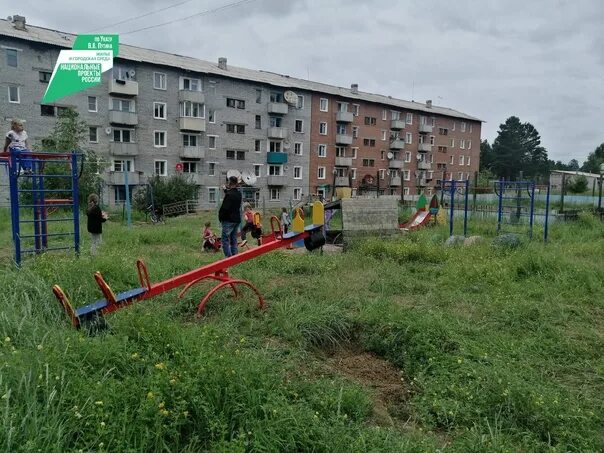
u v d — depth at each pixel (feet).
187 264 26.91
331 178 168.96
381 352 16.74
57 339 12.05
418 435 10.96
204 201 138.41
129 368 11.19
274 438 9.45
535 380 13.69
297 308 18.29
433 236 45.70
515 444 10.77
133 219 90.27
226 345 13.78
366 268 28.50
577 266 27.50
